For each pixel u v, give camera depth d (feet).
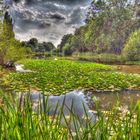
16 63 93.61
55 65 83.20
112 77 45.39
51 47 333.83
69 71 61.16
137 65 92.53
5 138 3.70
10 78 41.68
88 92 30.73
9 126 3.84
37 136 3.84
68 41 255.29
